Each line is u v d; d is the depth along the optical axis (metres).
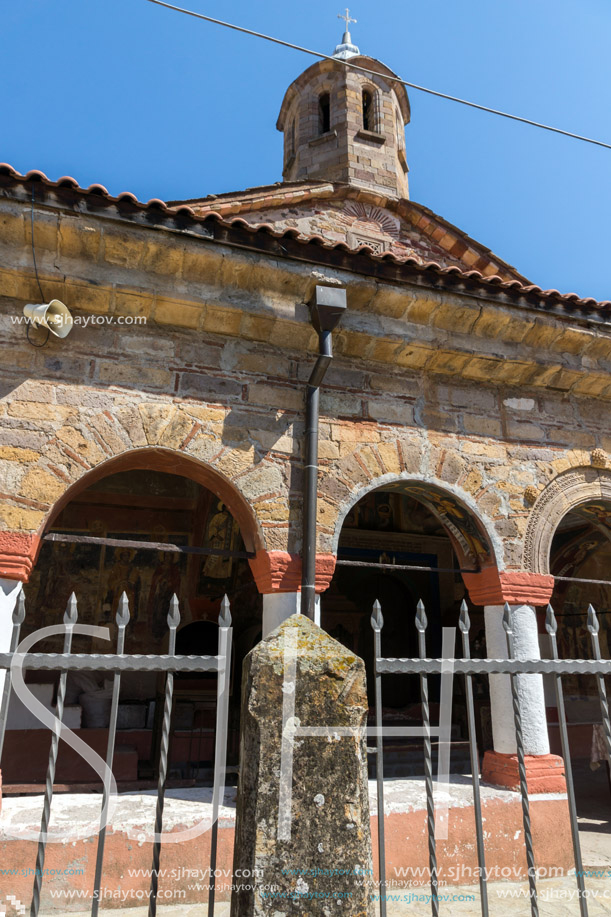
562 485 7.61
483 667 3.03
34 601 10.50
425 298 6.90
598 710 12.14
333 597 12.51
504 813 5.99
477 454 7.30
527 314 7.34
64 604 10.64
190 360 6.44
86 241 5.82
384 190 11.18
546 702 11.75
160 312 6.29
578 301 7.46
